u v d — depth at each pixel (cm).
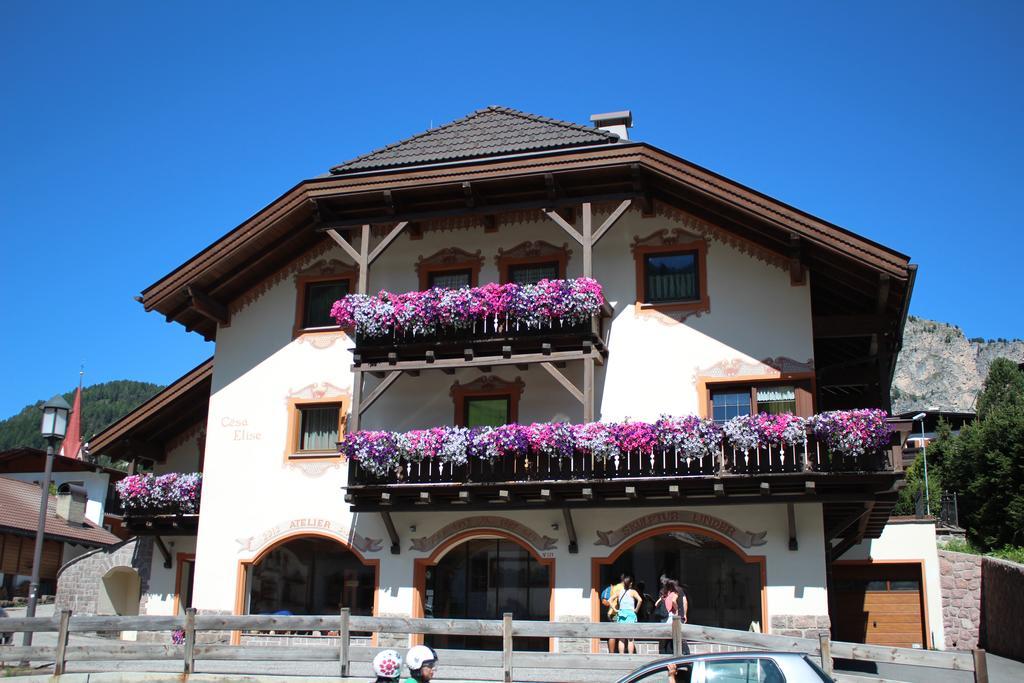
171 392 2319
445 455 1914
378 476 1973
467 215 2081
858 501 1783
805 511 1844
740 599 1839
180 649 1548
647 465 1853
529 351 1970
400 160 2148
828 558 2058
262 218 2125
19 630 1540
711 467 1817
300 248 2275
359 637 2022
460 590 1994
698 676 1077
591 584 1912
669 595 1769
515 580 1969
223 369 2259
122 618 1570
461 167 2009
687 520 1889
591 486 1845
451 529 2012
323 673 1534
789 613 1803
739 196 1873
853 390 2267
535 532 1961
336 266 2248
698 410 1958
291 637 2061
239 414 2222
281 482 2156
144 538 2409
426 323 1998
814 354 2023
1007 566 2347
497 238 2155
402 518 2050
